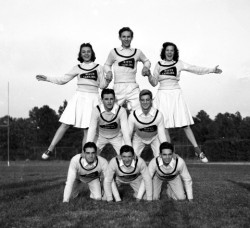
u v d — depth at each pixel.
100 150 9.05
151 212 6.85
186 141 52.38
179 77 9.53
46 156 9.59
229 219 6.28
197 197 8.82
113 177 8.20
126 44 9.22
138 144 9.03
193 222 6.05
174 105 9.34
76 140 56.28
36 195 9.34
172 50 9.34
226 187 11.14
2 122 70.69
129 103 9.20
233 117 82.94
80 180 8.56
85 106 9.20
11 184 12.42
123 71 9.13
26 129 66.56
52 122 75.56
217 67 9.44
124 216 6.53
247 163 36.81
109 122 8.48
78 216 6.55
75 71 9.41
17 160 46.91
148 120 8.52
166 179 8.31
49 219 6.32
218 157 40.75
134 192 9.49
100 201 8.24
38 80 9.40
